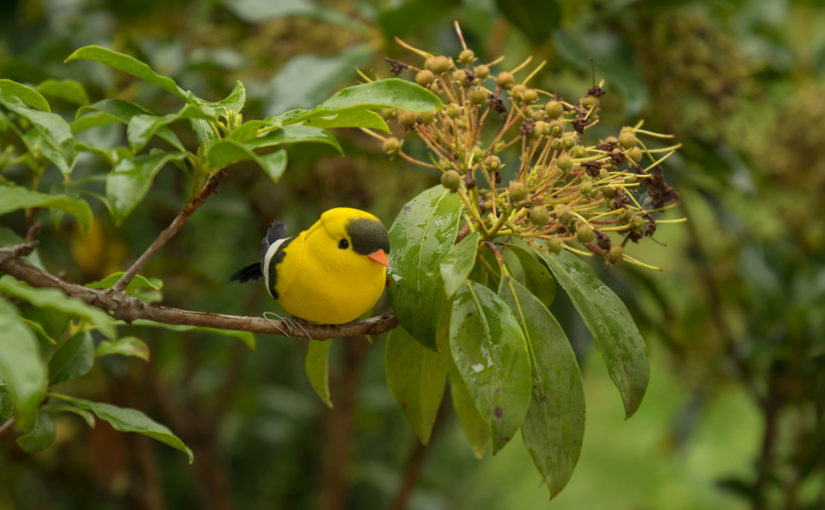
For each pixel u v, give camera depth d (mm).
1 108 2912
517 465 9852
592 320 2367
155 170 2059
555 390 2312
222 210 4977
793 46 6273
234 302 6895
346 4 5281
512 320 2215
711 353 6109
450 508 8031
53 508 6801
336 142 2139
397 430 8203
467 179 2283
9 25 5051
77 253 5090
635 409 2365
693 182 4973
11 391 1752
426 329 2248
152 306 2158
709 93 4699
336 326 2455
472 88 2410
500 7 4348
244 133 2137
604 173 2316
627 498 9500
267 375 7762
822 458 5156
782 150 5543
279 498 7715
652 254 8164
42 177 4207
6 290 1732
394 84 2145
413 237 2359
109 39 5223
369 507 7848
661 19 4695
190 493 7391
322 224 2318
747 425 10773
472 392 2109
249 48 5246
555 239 2215
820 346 5113
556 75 4805
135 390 5586
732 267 6086
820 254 5750
